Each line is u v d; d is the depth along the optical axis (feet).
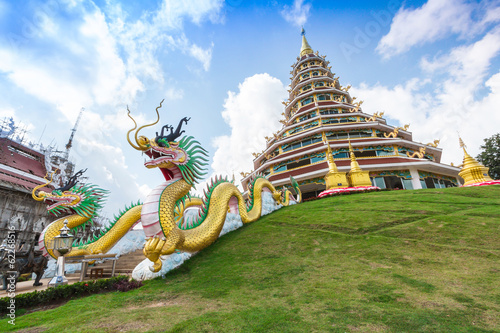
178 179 36.86
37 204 131.13
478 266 25.21
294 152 121.80
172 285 29.55
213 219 43.70
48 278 46.06
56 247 33.24
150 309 22.03
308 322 17.10
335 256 32.04
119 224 50.03
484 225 34.47
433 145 123.54
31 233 123.34
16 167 139.03
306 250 35.40
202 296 24.89
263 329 16.53
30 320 20.51
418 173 105.50
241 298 23.22
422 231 35.32
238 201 55.16
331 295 21.72
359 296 21.04
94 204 52.75
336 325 16.38
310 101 156.56
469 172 79.10
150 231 31.89
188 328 17.29
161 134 35.40
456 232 33.58
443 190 64.80
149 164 33.96
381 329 15.64
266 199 66.59
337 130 120.67
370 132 122.72
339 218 46.01
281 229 46.06
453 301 19.03
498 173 144.15
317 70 172.04
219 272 31.83
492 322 15.96
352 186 88.89
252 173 139.33
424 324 15.97
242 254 37.35
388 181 109.81
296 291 23.56
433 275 24.23
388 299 20.03
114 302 24.84
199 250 40.55
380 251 31.40
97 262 47.21
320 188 116.78
